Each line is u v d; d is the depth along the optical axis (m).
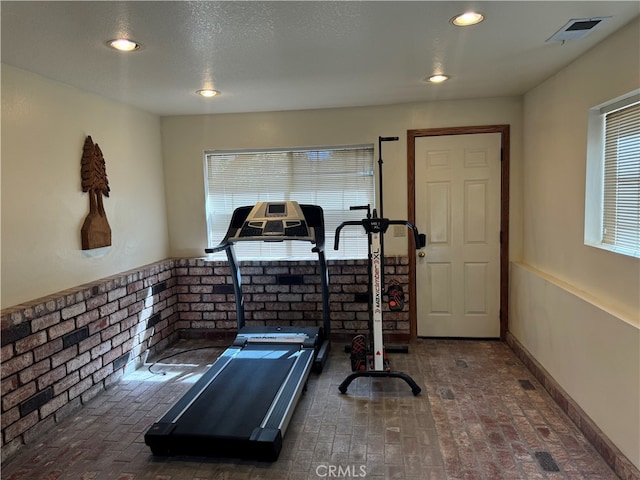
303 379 3.10
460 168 4.05
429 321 4.27
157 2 1.80
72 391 2.94
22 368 2.53
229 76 2.94
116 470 2.35
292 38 2.27
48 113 2.86
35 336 2.62
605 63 2.43
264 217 3.55
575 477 2.19
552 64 2.89
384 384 3.31
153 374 3.61
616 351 2.23
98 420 2.87
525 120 3.81
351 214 4.30
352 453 2.44
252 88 3.29
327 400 3.07
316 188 4.33
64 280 3.01
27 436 2.57
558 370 2.97
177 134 4.36
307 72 2.90
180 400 2.81
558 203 3.14
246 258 4.49
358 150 4.22
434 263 4.18
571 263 2.93
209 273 4.39
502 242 4.05
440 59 2.70
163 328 4.17
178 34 2.17
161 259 4.36
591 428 2.45
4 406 2.41
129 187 3.79
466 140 4.01
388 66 2.82
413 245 4.17
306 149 4.29
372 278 3.21
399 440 2.56
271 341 3.79
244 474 2.28
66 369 2.88
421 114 4.03
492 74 3.11
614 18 2.12
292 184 4.36
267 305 4.36
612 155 2.56
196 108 3.99
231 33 2.18
